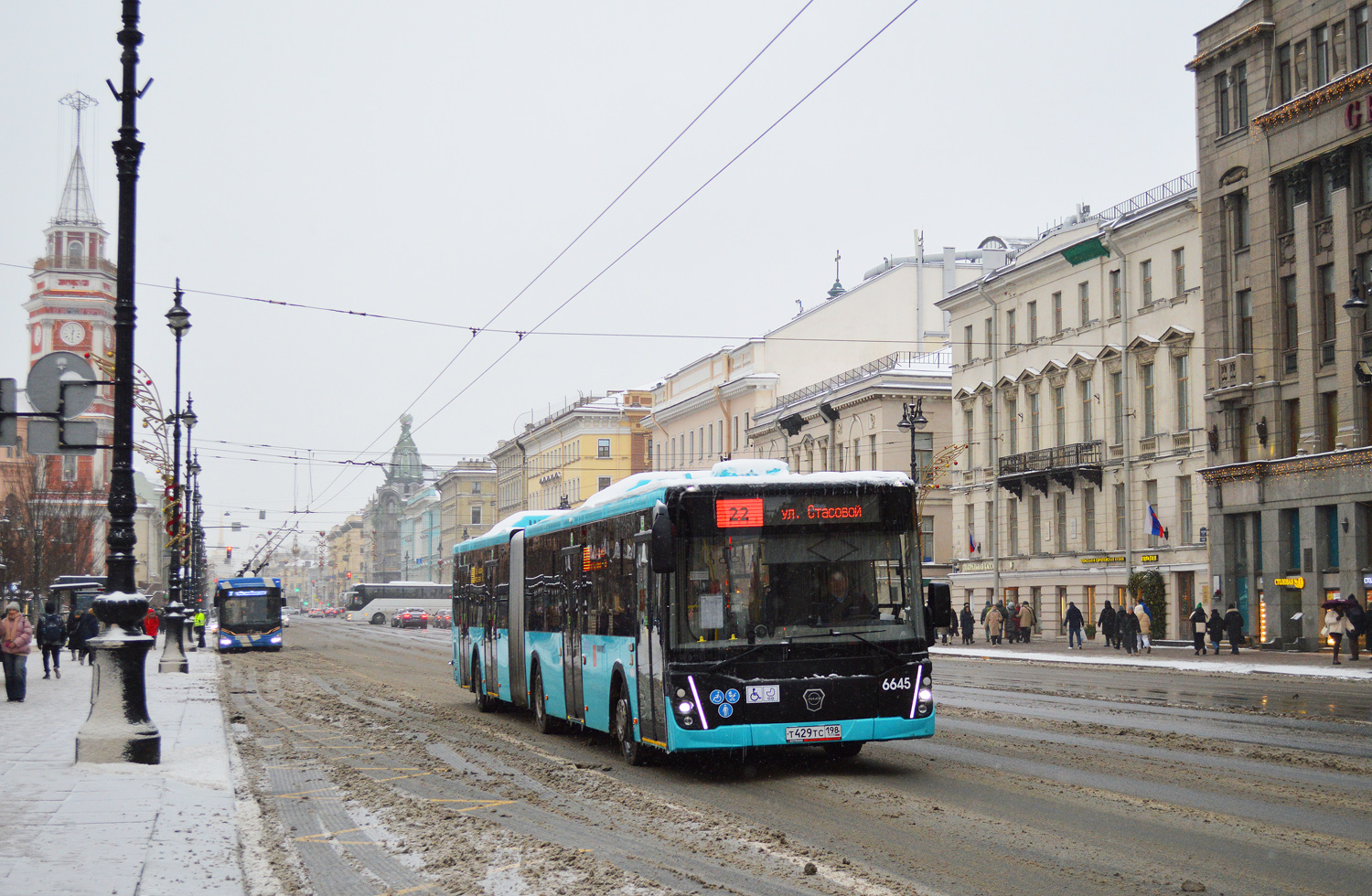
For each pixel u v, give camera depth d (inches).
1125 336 2012.8
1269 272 1728.6
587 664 682.8
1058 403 2208.4
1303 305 1675.7
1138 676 1294.3
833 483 558.3
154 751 593.0
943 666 1546.5
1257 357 1752.0
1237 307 1792.6
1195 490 1865.2
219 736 739.4
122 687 590.6
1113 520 2046.0
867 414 2647.6
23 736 718.5
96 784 520.7
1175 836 390.9
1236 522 1785.2
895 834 407.5
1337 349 1619.1
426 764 629.9
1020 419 2308.1
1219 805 446.0
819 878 345.7
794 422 2898.6
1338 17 1631.4
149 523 5319.9
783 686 535.8
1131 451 1999.3
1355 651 1407.5
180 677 1401.3
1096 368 2096.5
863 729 540.4
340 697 1143.0
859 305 3068.4
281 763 642.2
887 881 338.0
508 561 898.1
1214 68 1829.5
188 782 536.4
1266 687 1100.5
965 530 2466.8
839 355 3105.3
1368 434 1589.6
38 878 347.3
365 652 2258.9
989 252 3161.9
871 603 552.7
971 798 473.7
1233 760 569.9
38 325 4318.4
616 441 4037.9
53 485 3085.6
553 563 768.3
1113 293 2069.4
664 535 527.8
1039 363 2250.2
